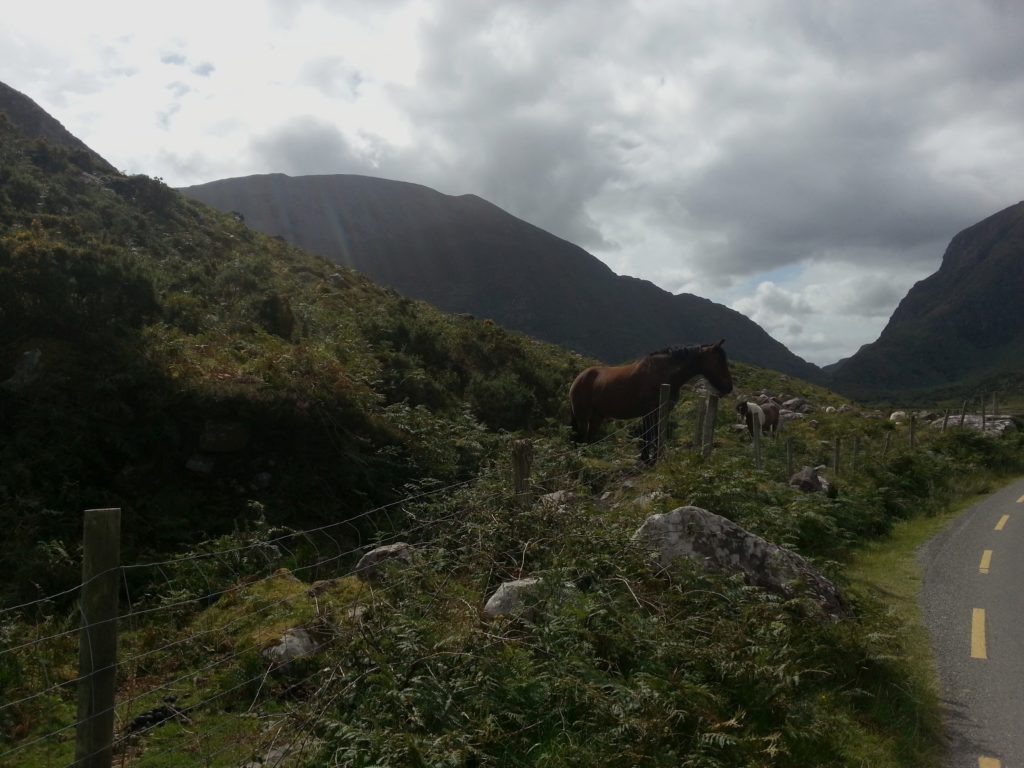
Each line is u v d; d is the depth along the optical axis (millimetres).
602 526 7691
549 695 5047
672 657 5645
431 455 13094
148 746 5027
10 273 11969
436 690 4922
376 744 4375
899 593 8938
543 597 6180
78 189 23828
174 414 11406
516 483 7938
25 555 8367
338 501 11562
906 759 5125
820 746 5113
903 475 16250
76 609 7031
